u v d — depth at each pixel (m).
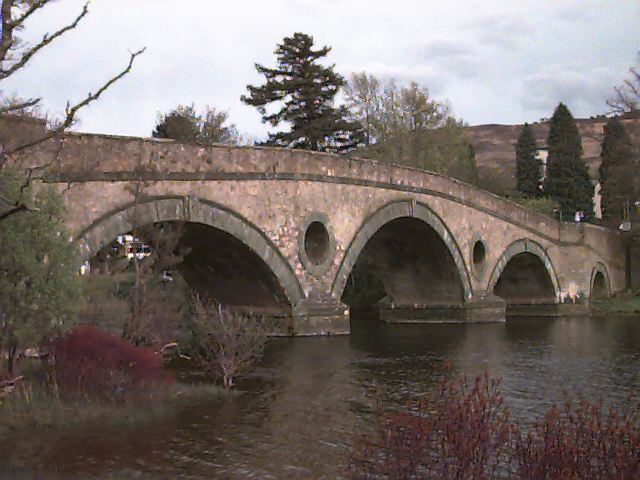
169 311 28.48
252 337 27.77
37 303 17.27
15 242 17.05
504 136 167.62
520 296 54.81
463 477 9.44
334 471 13.95
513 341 35.69
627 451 9.05
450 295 46.31
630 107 57.81
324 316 34.81
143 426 17.00
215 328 25.58
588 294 54.19
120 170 26.12
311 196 34.59
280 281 33.31
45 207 17.67
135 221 25.20
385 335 38.53
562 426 10.47
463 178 65.12
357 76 62.16
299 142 59.06
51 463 13.97
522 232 50.25
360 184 37.19
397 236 44.47
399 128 61.12
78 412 17.30
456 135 64.88
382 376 24.61
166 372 22.64
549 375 24.98
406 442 10.55
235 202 31.05
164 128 55.06
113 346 19.28
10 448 14.67
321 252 35.69
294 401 20.30
